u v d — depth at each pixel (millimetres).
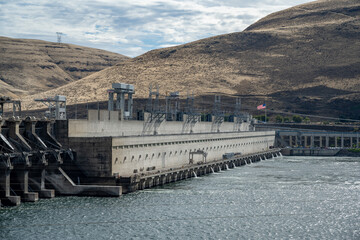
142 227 85438
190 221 90688
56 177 107062
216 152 182250
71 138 111312
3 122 102500
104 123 129875
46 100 159375
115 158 111875
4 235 79062
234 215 96625
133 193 112375
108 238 79312
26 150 102688
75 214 91375
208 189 123375
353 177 154000
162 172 128375
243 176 153625
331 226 90625
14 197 96750
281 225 90625
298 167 186750
